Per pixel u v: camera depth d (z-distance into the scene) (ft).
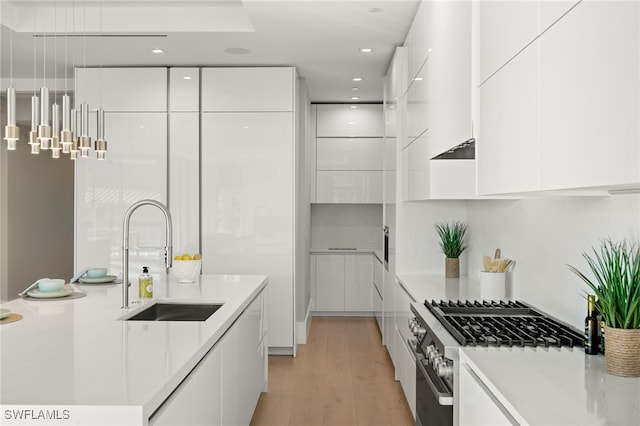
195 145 17.29
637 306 5.44
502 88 6.26
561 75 4.75
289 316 17.38
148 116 17.28
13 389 5.14
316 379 15.05
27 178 22.38
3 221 20.90
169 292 11.00
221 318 8.37
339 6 12.00
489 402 5.24
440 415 7.06
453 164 10.43
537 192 5.79
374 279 23.07
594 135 4.20
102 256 17.25
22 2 13.73
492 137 6.61
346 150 23.32
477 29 7.25
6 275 20.98
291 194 17.33
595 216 7.04
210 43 14.96
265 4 11.92
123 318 8.54
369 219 24.86
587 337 6.27
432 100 10.11
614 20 3.91
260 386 12.64
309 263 22.63
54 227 24.59
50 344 6.81
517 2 5.78
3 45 15.21
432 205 14.58
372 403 13.20
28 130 22.38
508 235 10.82
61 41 14.80
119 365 5.91
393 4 11.84
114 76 17.25
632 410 4.49
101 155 11.91
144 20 14.01
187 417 6.06
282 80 17.30
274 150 17.31
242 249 17.35
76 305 9.48
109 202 17.25
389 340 16.61
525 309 8.80
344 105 23.34
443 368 6.69
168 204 17.30
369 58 16.34
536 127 5.29
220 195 17.33
